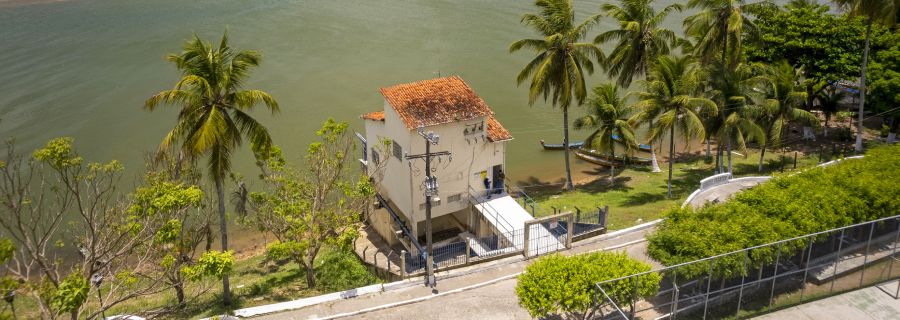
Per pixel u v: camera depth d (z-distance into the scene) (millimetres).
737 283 29531
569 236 37375
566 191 53938
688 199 42406
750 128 46250
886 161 37250
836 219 30672
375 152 46750
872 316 28531
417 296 33000
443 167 41438
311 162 40281
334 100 70375
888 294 30031
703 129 43875
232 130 32094
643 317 28281
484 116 41438
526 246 36688
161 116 65562
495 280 34188
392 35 92938
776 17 60281
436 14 104000
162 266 30453
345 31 94062
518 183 57688
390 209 44312
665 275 28094
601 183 55438
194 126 31375
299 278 38000
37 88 70375
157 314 30156
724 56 50125
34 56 80062
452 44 89812
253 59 32875
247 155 58938
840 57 56906
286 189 36562
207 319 29172
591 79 80812
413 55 84938
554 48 48562
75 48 83312
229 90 32125
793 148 59250
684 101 44344
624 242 38250
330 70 78812
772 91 51062
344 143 48656
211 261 26703
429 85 43188
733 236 29109
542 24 48406
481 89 76000
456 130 40906
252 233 47844
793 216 30516
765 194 33000
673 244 29828
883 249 31969
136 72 75688
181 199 26859
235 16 99250
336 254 38438
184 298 34531
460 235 44250
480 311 31484
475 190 43375
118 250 30891
